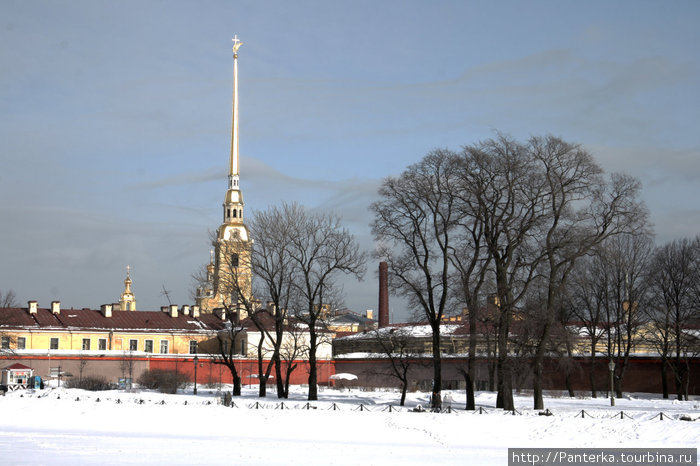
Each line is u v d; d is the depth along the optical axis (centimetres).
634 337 9975
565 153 5944
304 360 10719
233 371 8462
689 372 9138
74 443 4600
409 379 10844
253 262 7875
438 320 6519
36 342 11819
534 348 6706
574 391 9425
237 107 17550
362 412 6112
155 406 6356
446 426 5359
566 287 6375
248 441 4822
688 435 4784
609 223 6078
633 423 5156
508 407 6388
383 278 12988
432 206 6344
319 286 7762
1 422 5838
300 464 3891
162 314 13212
